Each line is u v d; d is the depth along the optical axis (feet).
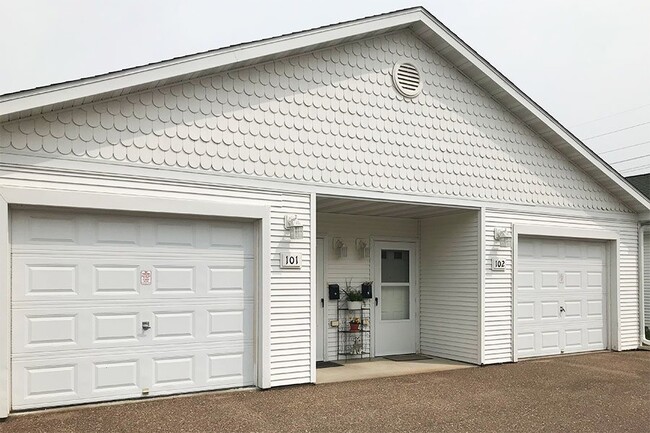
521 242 34.17
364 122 27.84
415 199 29.19
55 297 20.56
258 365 24.21
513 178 33.22
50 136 20.48
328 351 33.22
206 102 23.72
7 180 19.66
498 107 32.91
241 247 24.61
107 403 21.18
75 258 21.02
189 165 23.09
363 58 28.09
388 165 28.40
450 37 29.68
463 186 31.07
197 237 23.59
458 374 28.78
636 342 38.96
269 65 25.36
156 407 20.81
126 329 21.81
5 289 19.31
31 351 20.03
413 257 36.58
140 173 22.03
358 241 34.55
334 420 19.53
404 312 36.11
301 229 25.36
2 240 19.34
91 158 21.15
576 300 36.76
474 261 32.12
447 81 30.94
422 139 29.73
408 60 29.58
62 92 19.71
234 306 24.23
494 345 31.86
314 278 25.79
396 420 19.67
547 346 34.99
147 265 22.41
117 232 21.90
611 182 36.81
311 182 26.05
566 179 35.78
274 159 25.13
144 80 21.26
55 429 17.83
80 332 20.90
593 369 30.63
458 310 33.14
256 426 18.63
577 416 20.62
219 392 23.49
